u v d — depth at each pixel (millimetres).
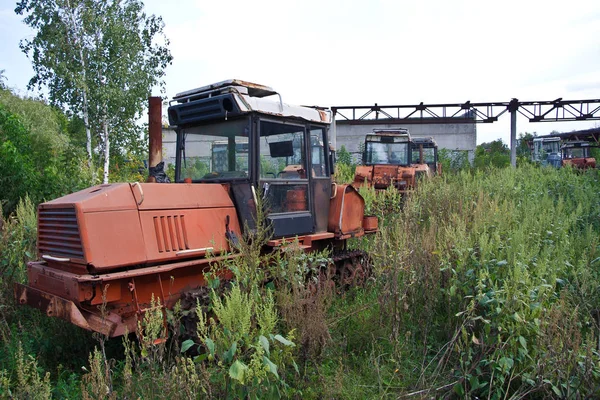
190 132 6199
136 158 15180
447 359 4434
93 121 14852
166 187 5090
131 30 15258
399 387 4309
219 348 3701
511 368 4066
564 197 10461
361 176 15641
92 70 14664
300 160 6242
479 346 4281
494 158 29797
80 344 5070
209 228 5281
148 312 4141
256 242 4938
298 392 4070
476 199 9375
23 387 3473
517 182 11805
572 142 28859
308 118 6270
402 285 5188
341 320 5414
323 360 4633
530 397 4004
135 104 14977
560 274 5113
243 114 5496
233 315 3740
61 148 15547
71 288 4387
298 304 4668
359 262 7223
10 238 6129
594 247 5418
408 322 5215
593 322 4441
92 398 3475
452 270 4930
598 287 4848
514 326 4098
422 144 20688
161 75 16047
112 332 4484
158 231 4855
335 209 6840
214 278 4797
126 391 3566
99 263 4406
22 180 8867
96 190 4848
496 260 4809
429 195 9672
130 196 4777
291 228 5941
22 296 4902
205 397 3721
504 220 6180
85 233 4383
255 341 3912
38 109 16641
